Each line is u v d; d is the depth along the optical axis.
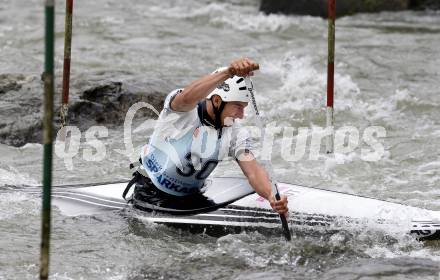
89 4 62.22
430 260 19.39
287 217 21.25
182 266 19.00
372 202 22.28
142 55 46.56
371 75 41.84
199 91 19.77
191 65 44.38
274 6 58.62
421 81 40.50
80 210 22.72
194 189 22.28
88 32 52.72
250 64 19.25
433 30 53.75
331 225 21.11
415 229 20.83
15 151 29.91
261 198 22.41
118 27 54.47
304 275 18.39
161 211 22.06
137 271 18.66
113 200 23.44
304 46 49.34
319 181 27.05
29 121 31.33
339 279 18.11
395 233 20.77
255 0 65.75
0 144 30.52
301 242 20.34
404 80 40.72
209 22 56.97
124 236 20.89
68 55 30.09
